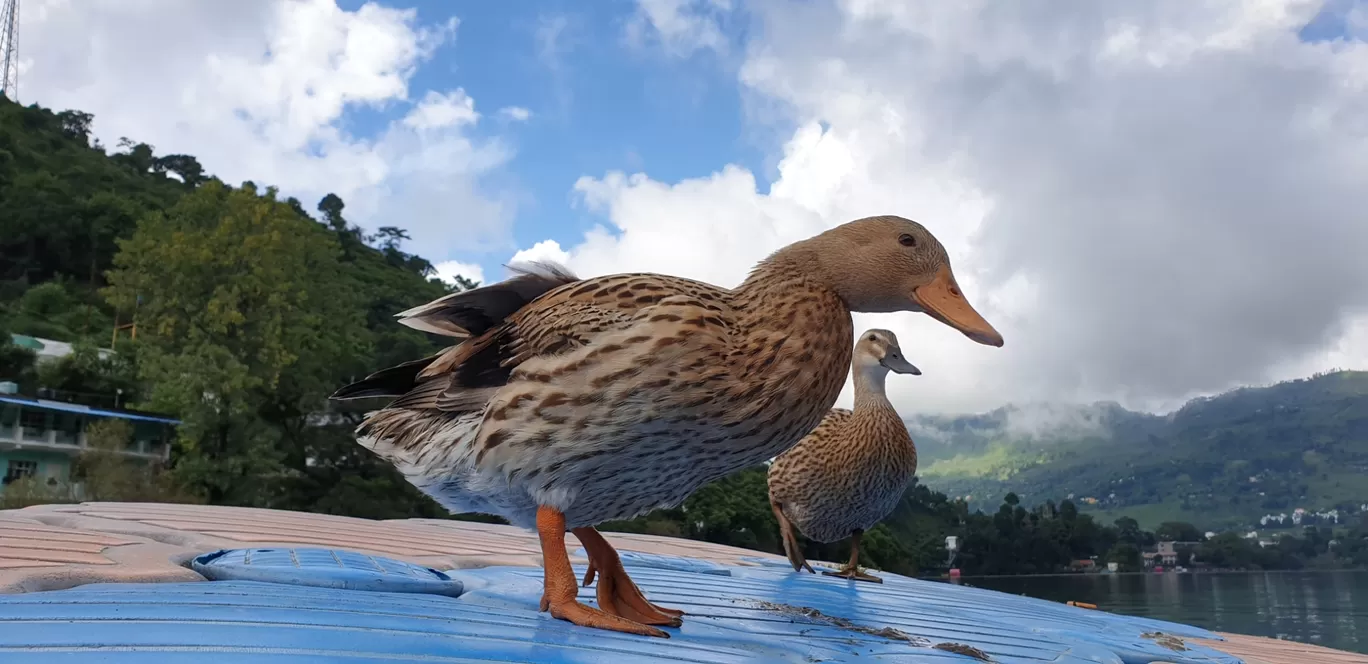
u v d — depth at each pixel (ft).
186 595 1.53
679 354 1.49
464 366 1.69
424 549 3.00
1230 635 3.42
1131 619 3.33
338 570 1.95
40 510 3.37
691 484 1.67
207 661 1.01
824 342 1.63
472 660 1.15
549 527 1.57
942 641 2.01
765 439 1.60
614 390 1.49
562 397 1.51
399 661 1.10
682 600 2.31
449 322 1.80
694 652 1.40
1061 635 2.37
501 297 1.76
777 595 2.60
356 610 1.45
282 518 3.73
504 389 1.57
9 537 2.30
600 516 1.69
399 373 1.90
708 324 1.53
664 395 1.49
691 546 4.58
